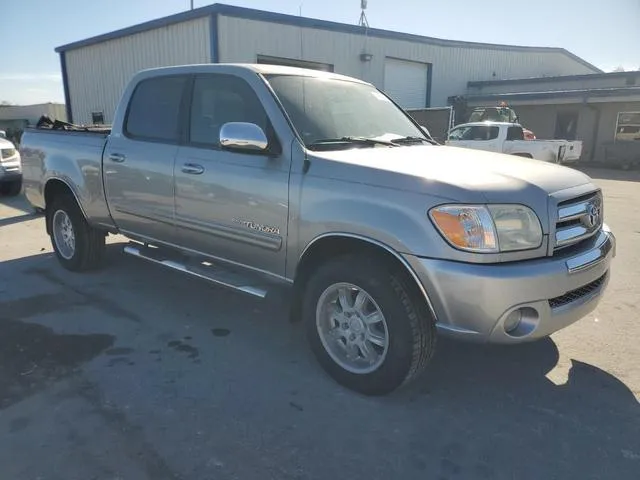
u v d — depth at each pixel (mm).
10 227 8359
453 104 27094
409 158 3453
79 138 5344
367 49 21844
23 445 2824
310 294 3529
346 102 4238
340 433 2980
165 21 17859
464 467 2709
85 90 23000
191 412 3154
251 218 3746
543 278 2879
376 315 3264
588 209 3318
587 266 3123
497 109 22047
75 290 5266
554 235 3027
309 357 3908
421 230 2922
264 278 3893
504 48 29594
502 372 3701
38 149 5820
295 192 3457
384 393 3299
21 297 5059
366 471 2672
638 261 6574
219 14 16531
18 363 3736
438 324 2992
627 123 24156
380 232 3049
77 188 5324
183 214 4262
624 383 3561
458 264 2848
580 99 24281
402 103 24719
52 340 4113
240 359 3852
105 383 3477
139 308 4805
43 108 43781
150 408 3191
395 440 2926
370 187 3139
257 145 3496
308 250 3451
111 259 6359
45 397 3297
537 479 2625
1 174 10758
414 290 3070
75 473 2615
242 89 3926
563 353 3988
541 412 3213
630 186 15633
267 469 2672
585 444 2900
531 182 3100
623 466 2723
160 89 4574
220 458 2746
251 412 3170
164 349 3992
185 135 4305
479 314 2846
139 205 4676
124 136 4840
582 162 25547
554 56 33094
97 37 21188
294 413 3166
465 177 3023
